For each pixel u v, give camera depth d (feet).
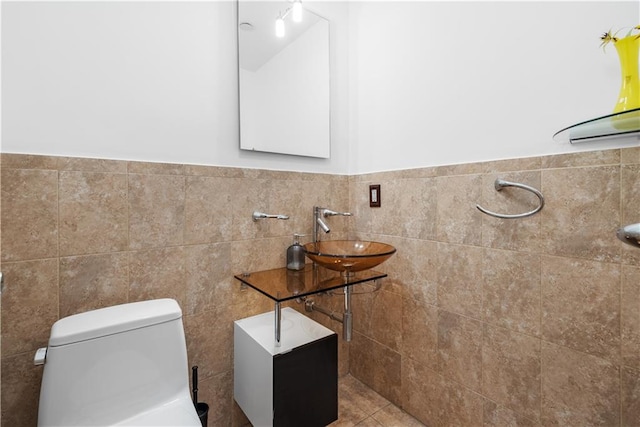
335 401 4.50
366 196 5.75
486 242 4.00
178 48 4.19
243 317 4.79
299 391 4.08
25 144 3.26
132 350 3.25
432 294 4.66
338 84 5.96
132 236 3.85
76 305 3.53
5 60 3.16
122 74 3.79
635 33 2.86
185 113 4.25
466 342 4.25
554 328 3.43
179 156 4.21
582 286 3.22
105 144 3.69
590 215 3.15
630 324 2.93
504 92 3.82
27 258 3.27
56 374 2.88
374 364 5.64
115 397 3.14
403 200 5.07
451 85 4.39
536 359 3.58
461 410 4.31
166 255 4.09
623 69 2.72
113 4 3.73
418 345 4.87
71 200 3.49
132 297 3.86
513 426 3.77
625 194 2.94
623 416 2.98
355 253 5.35
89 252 3.59
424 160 4.76
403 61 5.07
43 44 3.34
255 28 4.83
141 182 3.91
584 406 3.23
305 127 5.44
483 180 4.02
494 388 3.95
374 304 5.61
